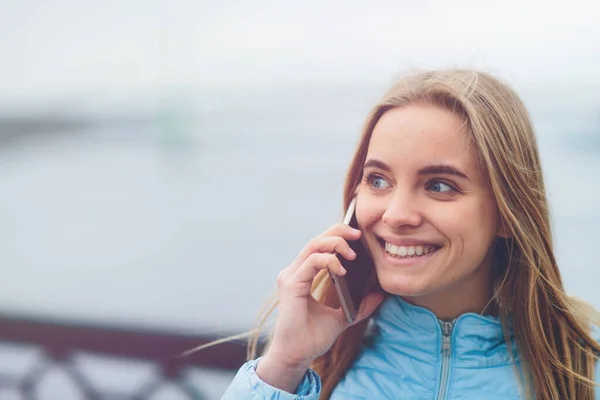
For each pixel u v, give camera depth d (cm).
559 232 420
